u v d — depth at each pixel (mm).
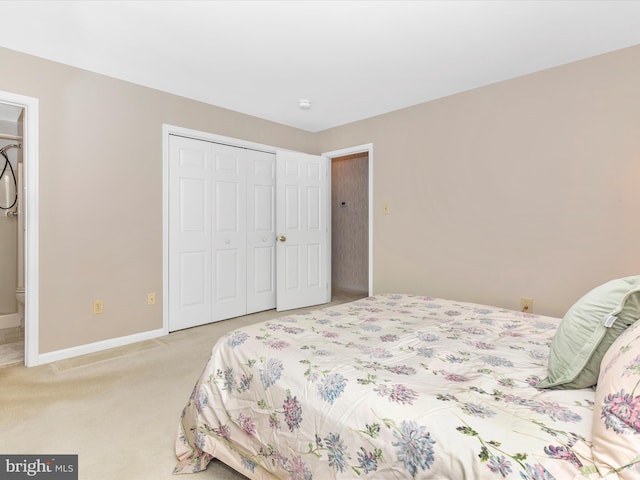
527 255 2959
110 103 2951
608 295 1087
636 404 693
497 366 1217
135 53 2584
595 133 2623
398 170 3793
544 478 701
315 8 2059
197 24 2217
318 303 4574
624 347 867
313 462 1063
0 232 3594
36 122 2588
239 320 3793
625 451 664
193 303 3539
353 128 4230
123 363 2631
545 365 1229
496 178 3113
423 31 2303
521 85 2961
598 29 2279
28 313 2566
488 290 3180
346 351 1341
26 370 2498
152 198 3219
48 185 2645
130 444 1652
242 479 1427
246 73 2914
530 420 860
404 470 868
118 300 3012
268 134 4160
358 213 5668
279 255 4180
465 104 3281
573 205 2729
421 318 1856
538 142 2883
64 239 2725
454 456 795
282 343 1413
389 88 3221
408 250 3723
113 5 2020
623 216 2521
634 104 2469
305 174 4418
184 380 2350
